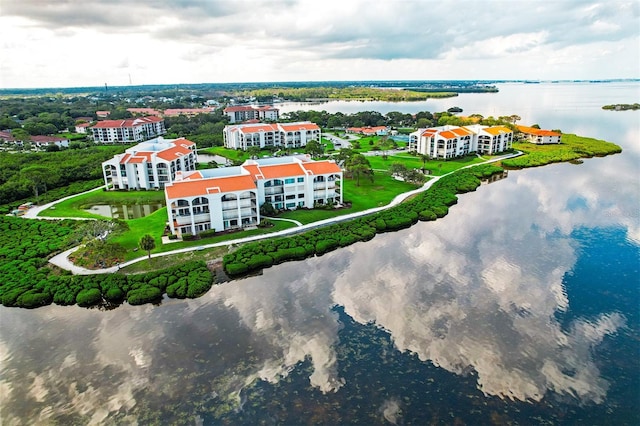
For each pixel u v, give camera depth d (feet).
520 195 452.35
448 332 216.95
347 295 254.06
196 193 329.93
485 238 338.34
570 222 369.91
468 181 488.85
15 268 281.13
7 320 234.17
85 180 528.22
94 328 225.76
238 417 167.73
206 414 169.78
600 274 276.21
